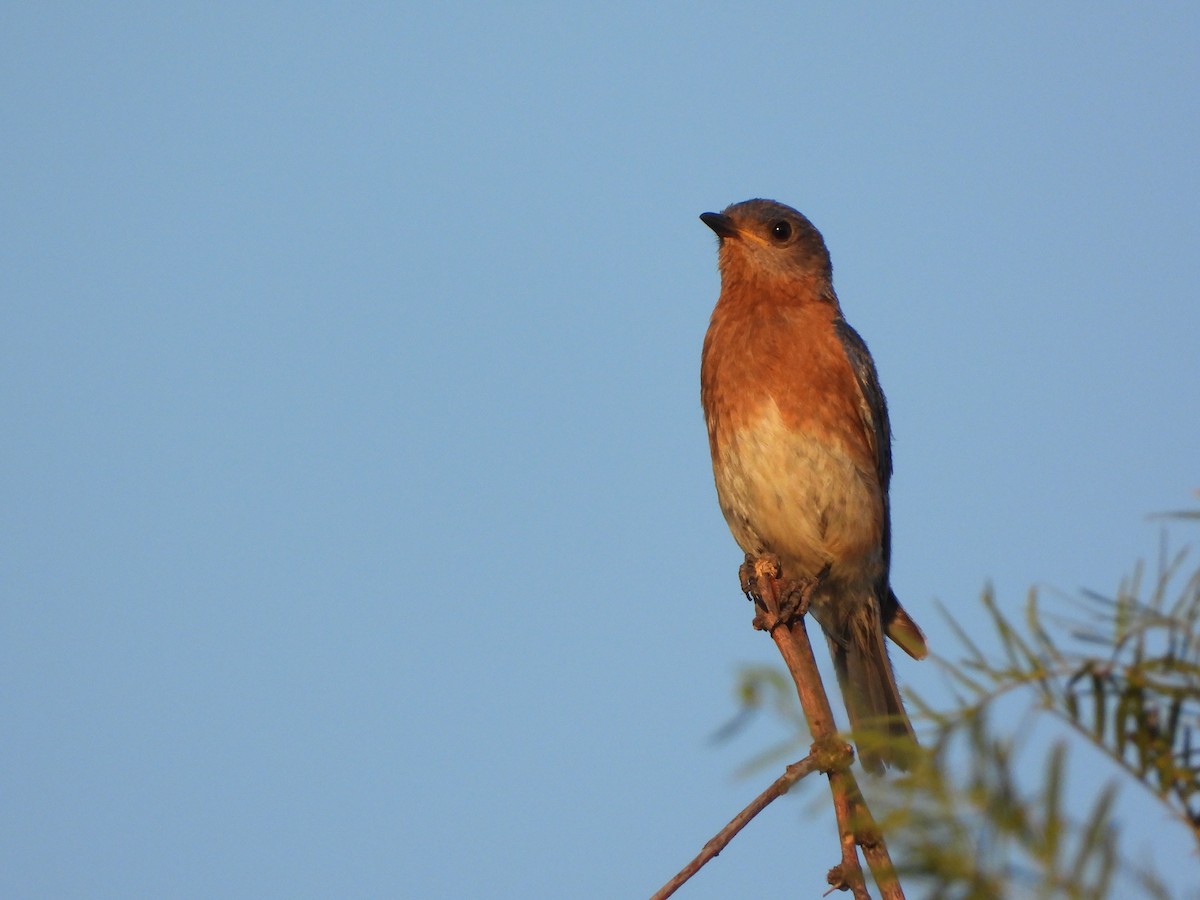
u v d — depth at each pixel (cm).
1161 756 286
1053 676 294
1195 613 291
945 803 268
